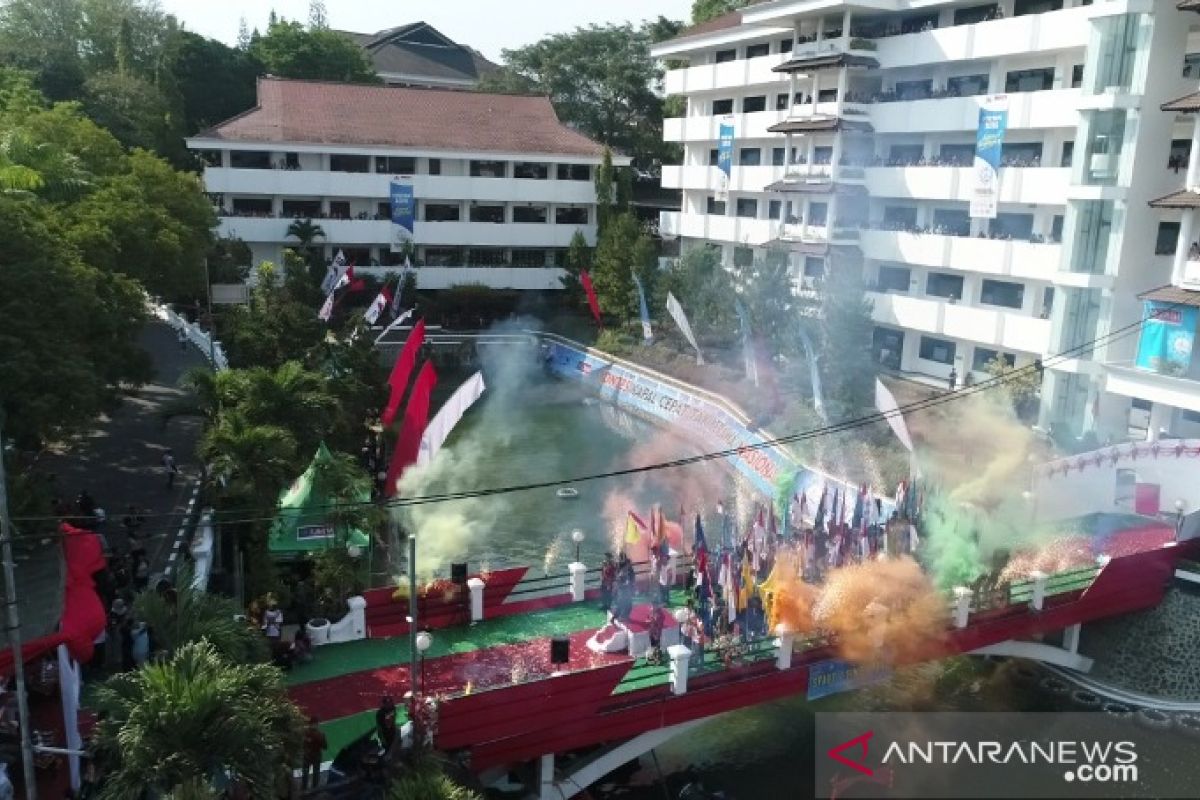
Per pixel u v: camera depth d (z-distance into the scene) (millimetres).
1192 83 39375
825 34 58969
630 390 59062
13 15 72812
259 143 68812
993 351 50281
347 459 28469
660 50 74625
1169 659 28219
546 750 20891
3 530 15195
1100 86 39656
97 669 20906
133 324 34875
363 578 25688
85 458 35188
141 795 14406
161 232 44625
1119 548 31016
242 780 14461
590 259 70938
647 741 22375
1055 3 47469
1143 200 39438
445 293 71625
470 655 23500
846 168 56188
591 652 23781
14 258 25750
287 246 70500
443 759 18641
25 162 38844
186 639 17266
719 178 68875
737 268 60062
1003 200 47594
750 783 24125
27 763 15102
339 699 21297
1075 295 41281
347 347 42031
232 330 43281
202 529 26031
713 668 23250
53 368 24703
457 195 73438
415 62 112938
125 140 65812
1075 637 29047
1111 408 41062
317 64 90625
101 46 77938
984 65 51125
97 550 19531
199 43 84750
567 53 91500
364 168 72438
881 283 56719
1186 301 35031
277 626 22688
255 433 25797
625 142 93812
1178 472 33156
